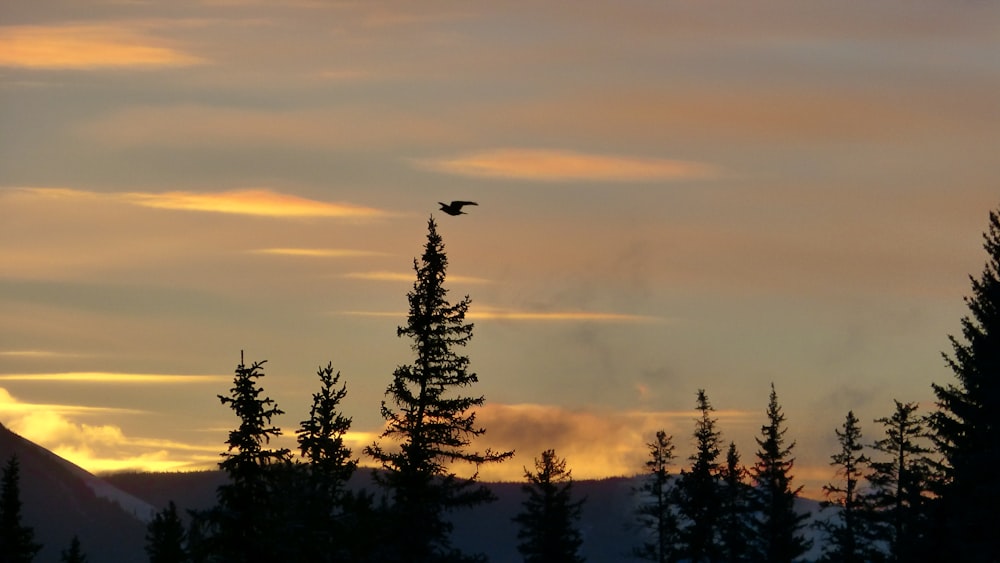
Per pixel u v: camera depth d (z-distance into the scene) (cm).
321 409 14738
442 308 16412
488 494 16338
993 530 15975
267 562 12400
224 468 12431
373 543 14825
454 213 11119
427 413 16325
